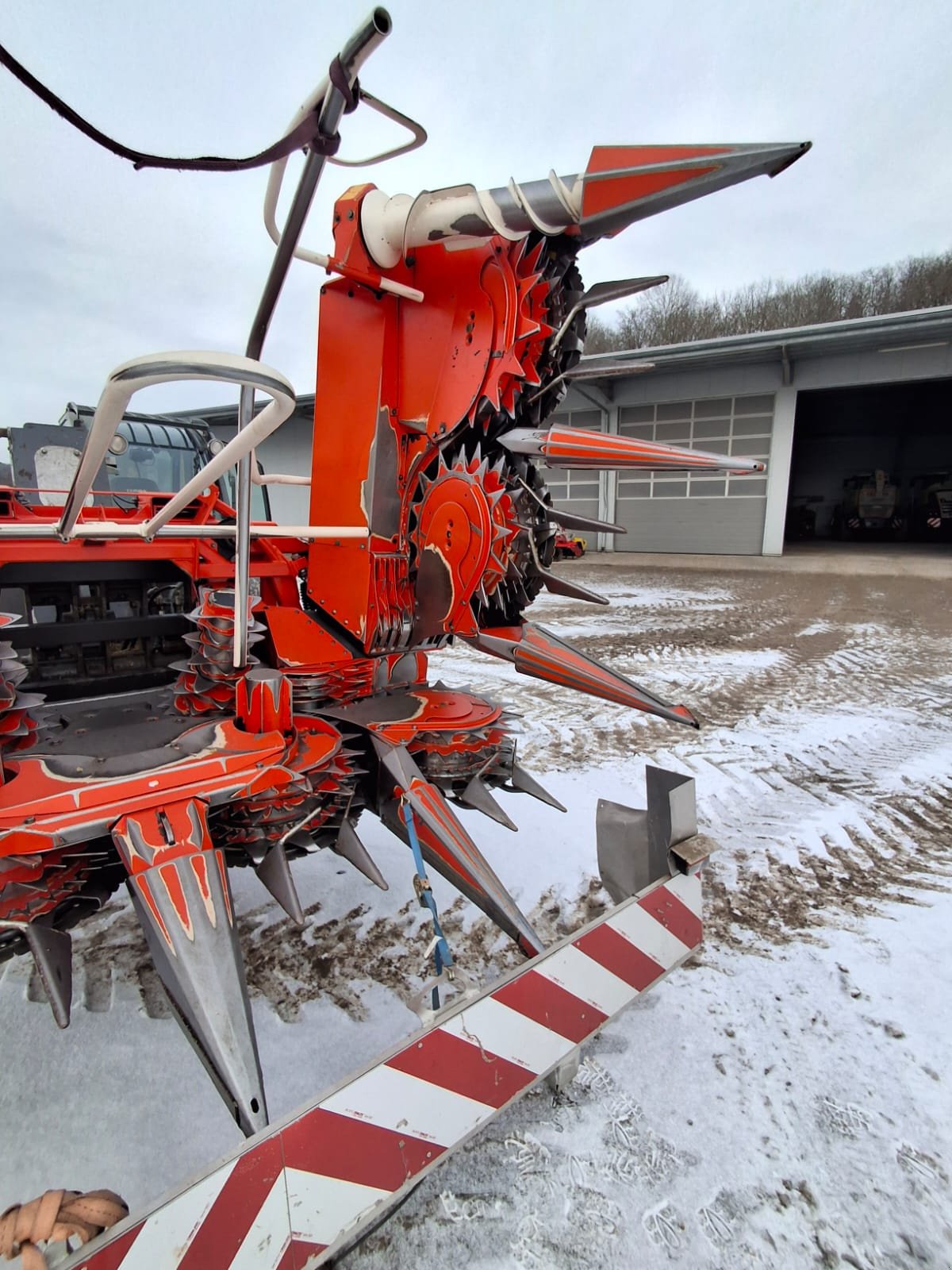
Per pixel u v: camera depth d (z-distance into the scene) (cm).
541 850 300
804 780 380
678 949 180
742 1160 159
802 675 602
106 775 159
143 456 372
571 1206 148
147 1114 171
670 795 177
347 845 193
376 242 186
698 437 1568
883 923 251
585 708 516
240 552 170
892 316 1191
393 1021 204
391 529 215
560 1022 151
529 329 180
